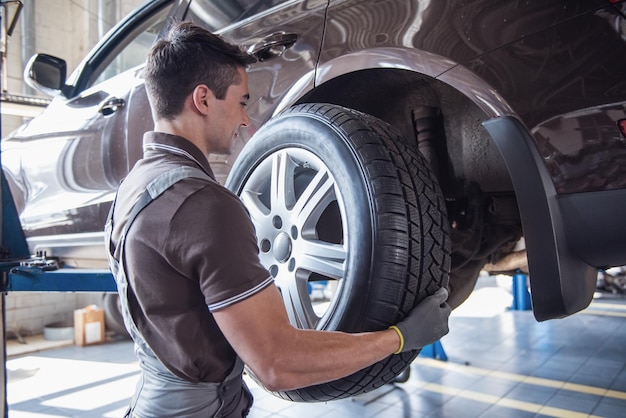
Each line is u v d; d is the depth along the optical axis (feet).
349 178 3.49
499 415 8.93
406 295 3.28
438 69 3.65
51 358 13.66
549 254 3.25
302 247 3.75
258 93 4.78
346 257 3.44
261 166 4.24
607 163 3.06
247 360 2.47
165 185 2.59
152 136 2.95
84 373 12.14
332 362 2.67
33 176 8.29
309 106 4.05
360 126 3.66
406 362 3.65
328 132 3.69
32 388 11.09
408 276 3.28
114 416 9.28
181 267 2.52
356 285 3.33
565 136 3.18
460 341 14.34
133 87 6.36
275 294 2.58
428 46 3.70
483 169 4.81
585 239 3.21
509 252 6.09
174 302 2.60
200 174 2.67
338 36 4.23
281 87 4.59
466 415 8.96
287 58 4.58
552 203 3.24
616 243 3.12
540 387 10.24
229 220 2.52
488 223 5.11
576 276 3.31
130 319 2.76
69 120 7.50
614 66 3.03
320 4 4.46
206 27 5.56
